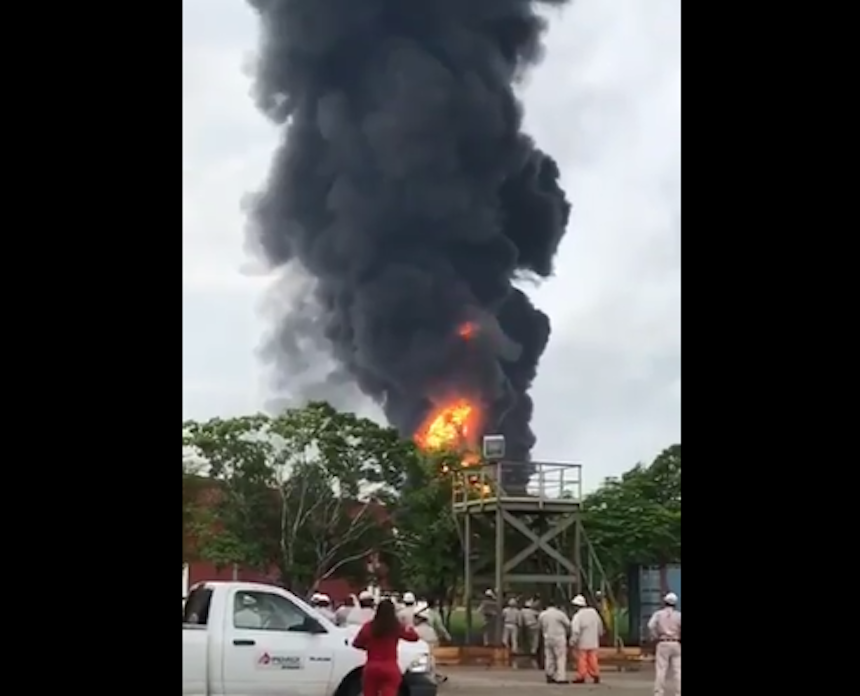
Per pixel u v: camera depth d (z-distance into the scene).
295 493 29.70
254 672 10.53
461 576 29.92
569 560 28.47
